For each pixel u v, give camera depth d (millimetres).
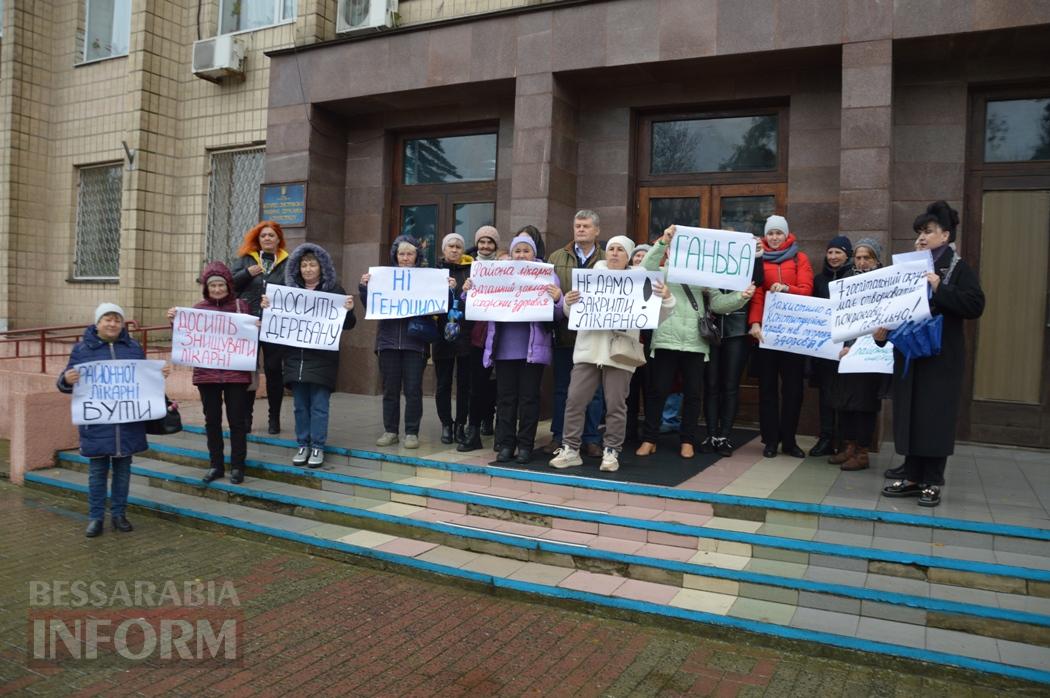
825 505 4809
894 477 5320
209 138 11508
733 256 5664
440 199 9672
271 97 9852
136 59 11430
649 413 6301
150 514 6293
